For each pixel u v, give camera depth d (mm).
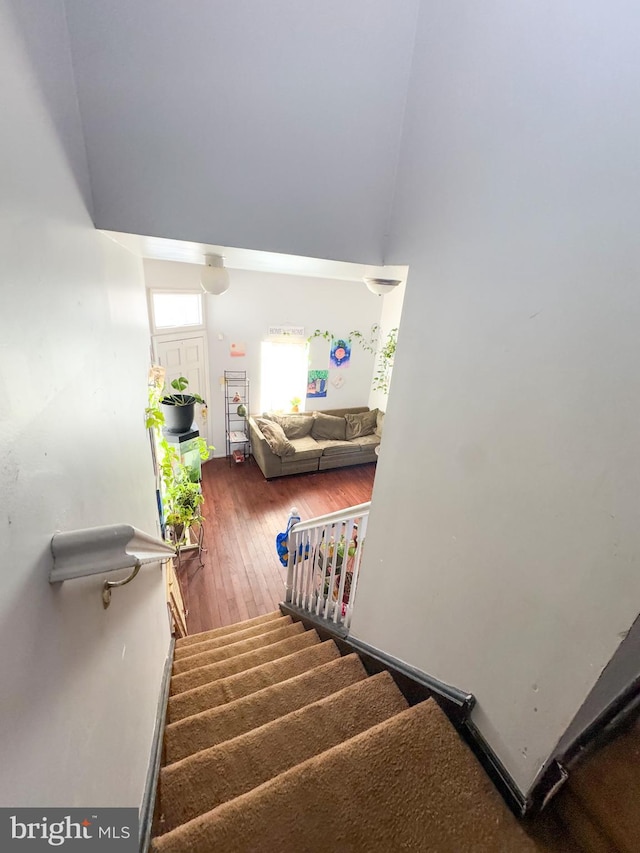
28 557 504
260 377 5363
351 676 1587
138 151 936
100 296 1020
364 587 1639
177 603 2586
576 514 722
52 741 555
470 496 1018
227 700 1597
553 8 662
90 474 837
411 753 1074
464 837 910
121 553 664
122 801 883
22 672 473
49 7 689
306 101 1029
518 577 884
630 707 756
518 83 750
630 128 557
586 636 723
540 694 852
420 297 1153
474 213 909
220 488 4789
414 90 1087
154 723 1342
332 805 954
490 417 927
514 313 828
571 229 677
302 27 954
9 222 488
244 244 1105
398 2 1011
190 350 4652
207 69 920
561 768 846
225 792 1093
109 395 1088
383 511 1451
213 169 1011
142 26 843
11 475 463
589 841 854
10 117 503
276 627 2396
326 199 1158
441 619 1184
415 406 1227
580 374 688
